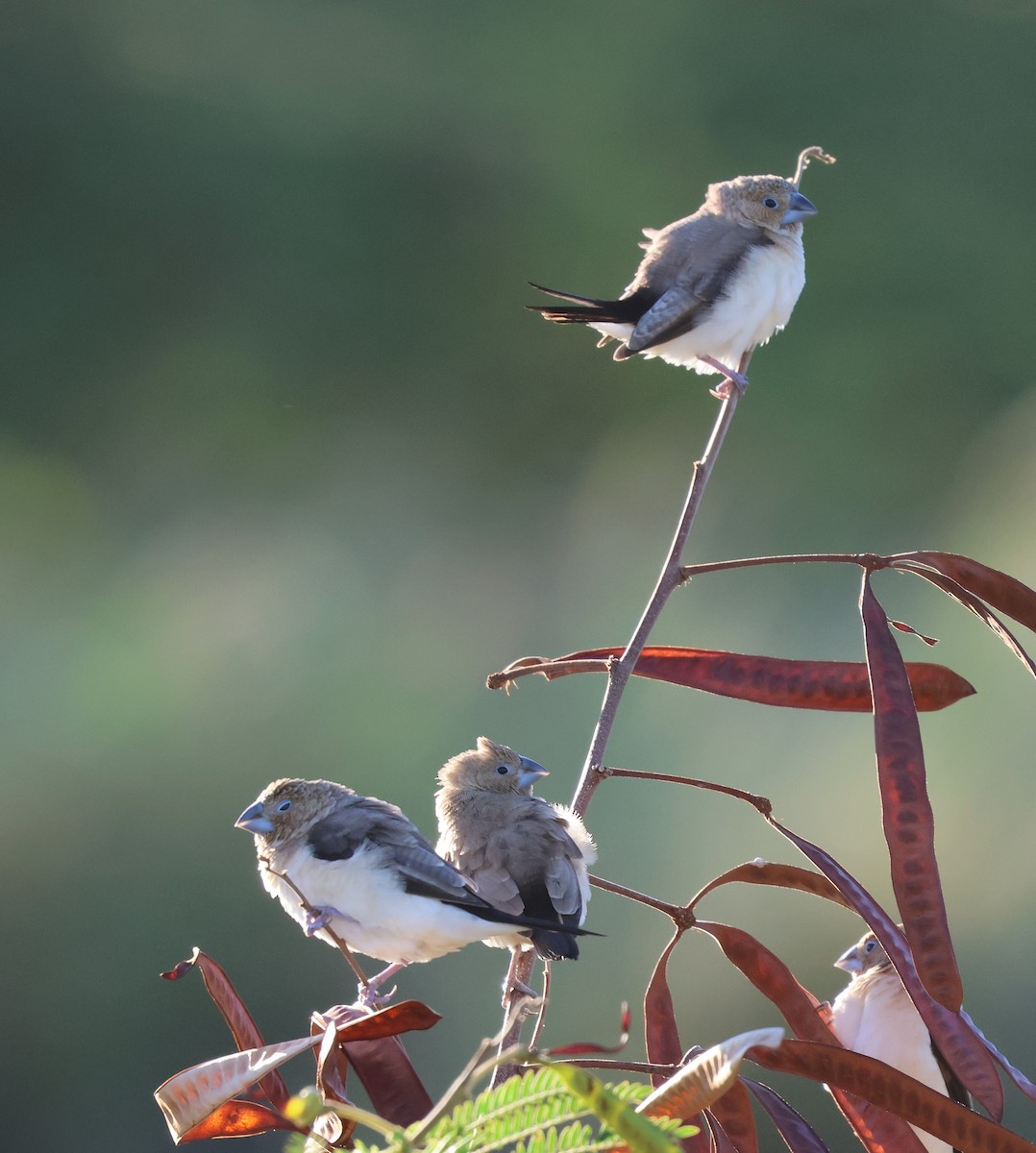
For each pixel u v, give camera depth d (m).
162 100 25.59
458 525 25.12
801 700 3.58
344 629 18.30
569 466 26.56
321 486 26.22
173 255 26.28
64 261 26.17
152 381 26.56
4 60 25.31
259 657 17.52
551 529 23.92
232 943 13.97
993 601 3.23
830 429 24.66
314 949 13.36
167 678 16.91
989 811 11.77
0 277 26.06
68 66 25.47
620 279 26.98
